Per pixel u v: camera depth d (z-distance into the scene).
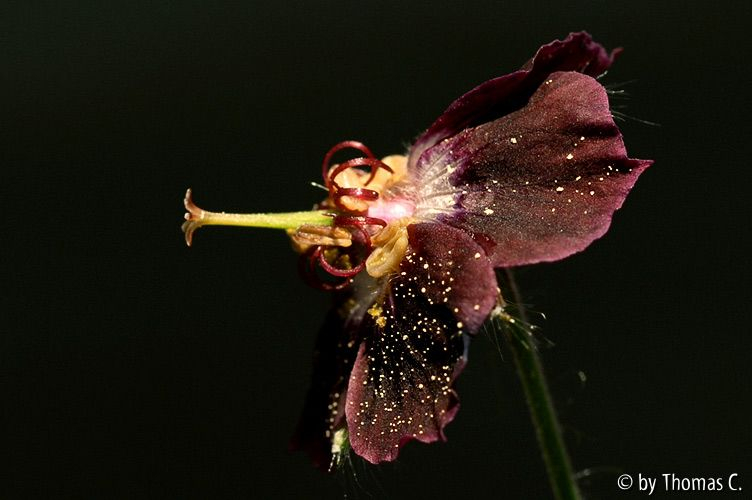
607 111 0.12
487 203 0.12
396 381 0.12
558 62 0.12
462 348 0.12
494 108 0.12
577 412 0.20
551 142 0.12
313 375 0.13
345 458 0.13
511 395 0.20
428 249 0.12
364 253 0.13
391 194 0.13
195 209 0.13
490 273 0.12
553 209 0.12
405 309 0.12
